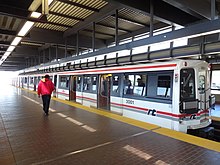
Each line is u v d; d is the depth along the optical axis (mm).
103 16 7656
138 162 3371
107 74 10195
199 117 6105
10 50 11594
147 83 7035
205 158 3508
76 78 12930
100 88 10352
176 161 3393
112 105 8945
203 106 6270
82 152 3816
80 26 9109
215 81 12734
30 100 13078
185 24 7711
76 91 12727
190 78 6027
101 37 12625
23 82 31453
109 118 7008
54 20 8875
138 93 7453
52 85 7906
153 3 6473
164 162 3359
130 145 4191
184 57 7223
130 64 8172
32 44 15367
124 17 8742
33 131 5305
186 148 3988
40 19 5492
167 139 4562
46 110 7680
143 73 7254
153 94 6719
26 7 5129
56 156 3629
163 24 9398
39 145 4203
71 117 7211
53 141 4465
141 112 7207
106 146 4133
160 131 5238
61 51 18109
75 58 10594
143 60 8266
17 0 5043
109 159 3492
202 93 6246
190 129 5996
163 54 7379
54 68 16875
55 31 10844
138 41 6363
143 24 9648
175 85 5863
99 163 3336
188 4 5730
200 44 6172
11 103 11461
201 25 4441
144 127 5668
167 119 6086
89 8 7262
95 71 10602
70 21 8992
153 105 6660
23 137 4762
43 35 10438
